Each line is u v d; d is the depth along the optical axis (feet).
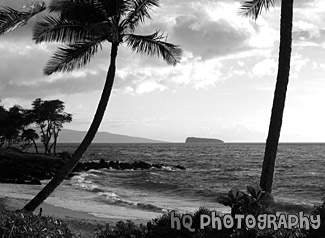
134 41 53.98
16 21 43.98
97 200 94.43
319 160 287.48
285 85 40.27
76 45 52.37
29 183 137.28
